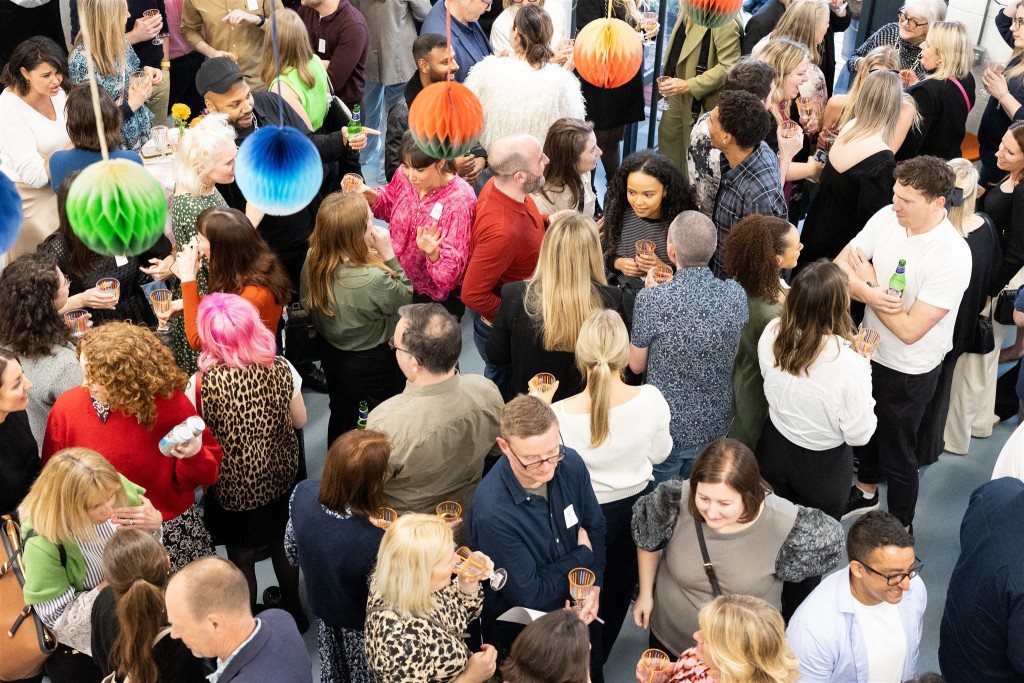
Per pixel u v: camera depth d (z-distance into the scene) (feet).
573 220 11.18
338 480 9.04
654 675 8.94
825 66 19.97
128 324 10.10
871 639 8.82
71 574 9.12
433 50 15.79
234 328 10.19
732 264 11.71
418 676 8.14
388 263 13.11
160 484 10.25
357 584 9.25
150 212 5.96
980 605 9.03
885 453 13.10
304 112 15.97
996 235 13.46
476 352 17.67
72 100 13.80
